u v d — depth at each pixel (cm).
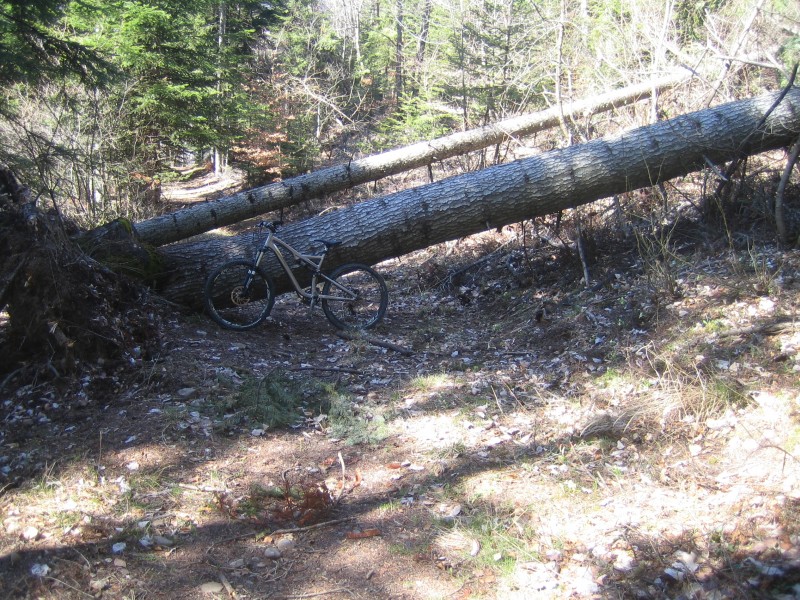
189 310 677
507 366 561
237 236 714
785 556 272
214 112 1597
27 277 480
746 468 346
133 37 1385
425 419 466
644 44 1062
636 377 472
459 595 292
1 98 770
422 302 822
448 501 362
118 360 495
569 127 937
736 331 474
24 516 343
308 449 428
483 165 1070
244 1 2028
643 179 701
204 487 378
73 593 289
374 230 702
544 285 753
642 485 355
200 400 471
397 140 1762
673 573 281
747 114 680
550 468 384
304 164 1862
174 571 308
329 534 339
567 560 307
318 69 2370
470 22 1290
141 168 1359
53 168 754
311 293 698
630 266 690
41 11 677
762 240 624
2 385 469
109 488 371
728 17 916
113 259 630
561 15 845
